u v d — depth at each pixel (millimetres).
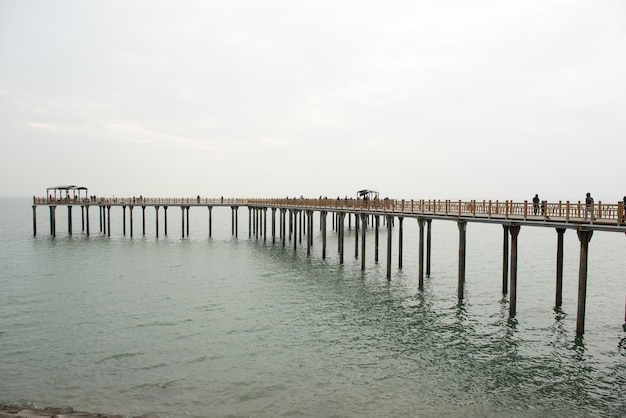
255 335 19031
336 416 12289
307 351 17172
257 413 12422
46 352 16922
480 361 16188
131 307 23406
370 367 15648
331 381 14508
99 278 30969
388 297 25797
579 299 18297
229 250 46344
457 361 16188
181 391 13742
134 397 13344
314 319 21453
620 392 13727
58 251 44062
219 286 28734
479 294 26297
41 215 114688
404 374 15070
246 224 92188
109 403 12969
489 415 12375
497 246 53250
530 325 20297
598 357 16453
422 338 18688
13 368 15438
